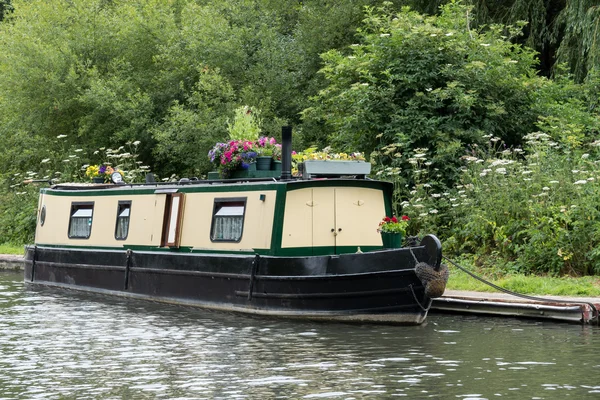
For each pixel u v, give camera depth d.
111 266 18.83
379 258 14.05
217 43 29.34
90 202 20.02
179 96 30.19
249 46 30.36
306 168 15.43
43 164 32.06
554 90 23.92
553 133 21.77
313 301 14.55
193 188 17.19
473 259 18.62
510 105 22.98
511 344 12.34
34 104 31.09
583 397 9.20
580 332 13.34
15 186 32.06
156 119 30.19
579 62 24.67
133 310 16.53
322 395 9.41
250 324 14.55
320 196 15.54
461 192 19.31
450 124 21.88
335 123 23.88
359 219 15.81
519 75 23.89
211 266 16.20
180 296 16.98
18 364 11.22
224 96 28.44
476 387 9.70
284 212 15.20
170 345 12.56
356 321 14.34
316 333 13.52
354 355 11.65
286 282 14.76
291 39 32.41
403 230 15.17
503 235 18.00
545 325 14.08
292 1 34.03
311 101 29.08
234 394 9.48
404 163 21.86
